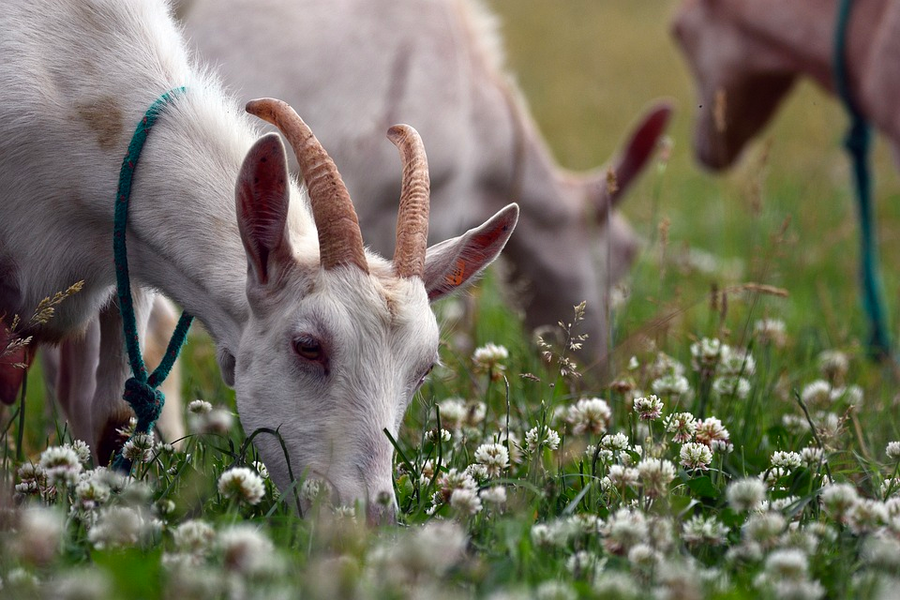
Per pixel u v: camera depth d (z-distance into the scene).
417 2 11.78
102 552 5.55
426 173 6.85
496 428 8.68
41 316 7.20
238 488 6.14
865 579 5.57
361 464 6.39
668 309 11.72
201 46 10.80
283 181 6.47
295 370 6.53
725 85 14.82
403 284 6.64
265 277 6.72
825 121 27.33
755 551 5.84
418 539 5.20
